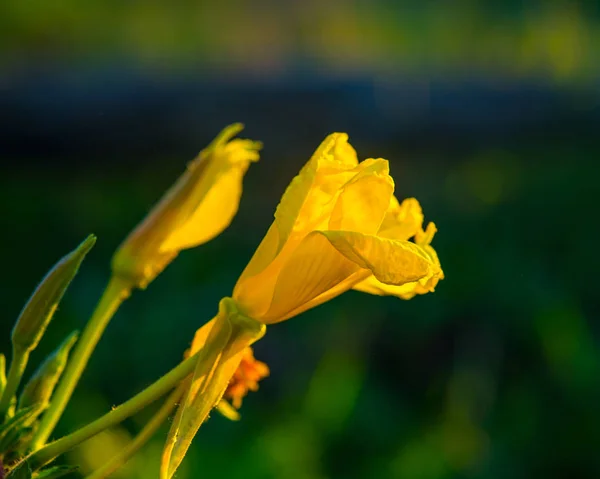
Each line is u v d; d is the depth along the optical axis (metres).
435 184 6.02
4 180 5.63
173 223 1.61
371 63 8.76
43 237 5.14
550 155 6.35
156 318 4.47
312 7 11.08
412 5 11.48
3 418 1.38
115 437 3.32
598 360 4.16
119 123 5.54
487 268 4.94
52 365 1.40
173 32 10.34
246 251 5.30
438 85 6.08
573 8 11.30
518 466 3.77
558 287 4.92
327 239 1.24
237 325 1.30
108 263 5.03
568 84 6.57
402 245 1.25
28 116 5.45
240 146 1.62
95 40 9.90
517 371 4.34
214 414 3.65
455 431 3.91
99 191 5.71
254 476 3.42
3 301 4.58
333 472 3.66
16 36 9.31
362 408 3.90
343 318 4.51
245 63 8.36
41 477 1.27
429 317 4.57
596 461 3.77
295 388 4.07
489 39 11.30
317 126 5.72
